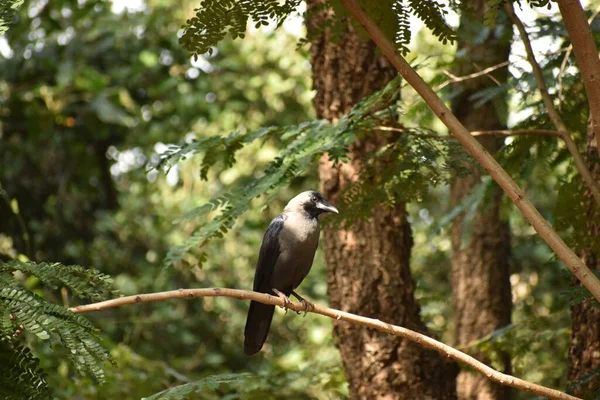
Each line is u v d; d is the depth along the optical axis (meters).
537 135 8.73
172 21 19.22
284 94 20.56
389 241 9.39
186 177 20.42
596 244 7.55
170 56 19.75
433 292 14.05
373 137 9.34
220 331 19.56
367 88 9.38
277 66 20.42
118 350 12.00
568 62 9.77
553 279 17.48
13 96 15.92
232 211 7.81
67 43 16.80
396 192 8.12
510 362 11.63
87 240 17.23
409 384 9.27
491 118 12.27
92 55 17.45
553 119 7.64
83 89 16.42
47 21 16.73
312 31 7.73
